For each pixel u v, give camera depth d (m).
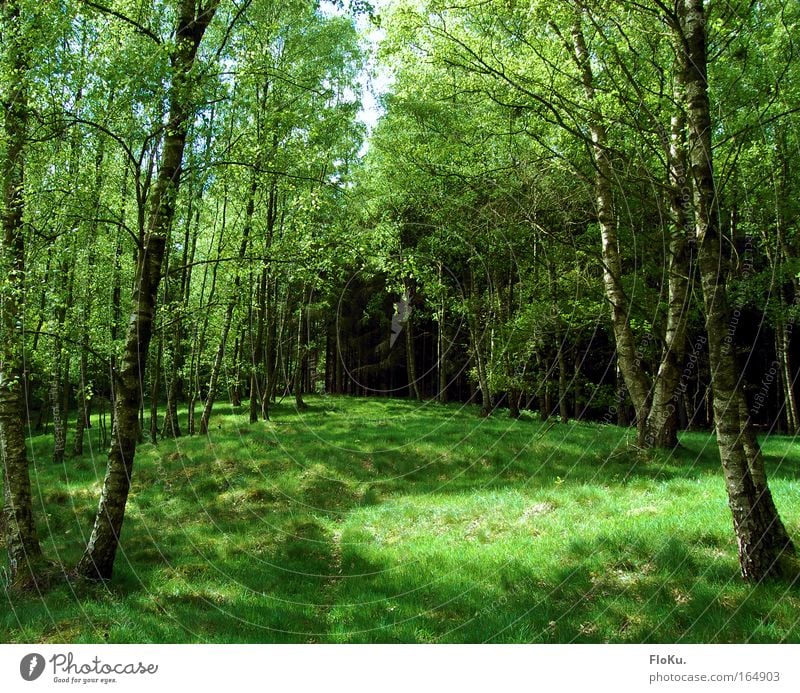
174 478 12.43
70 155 8.89
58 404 15.25
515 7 8.21
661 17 6.41
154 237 7.46
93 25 7.12
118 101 6.89
